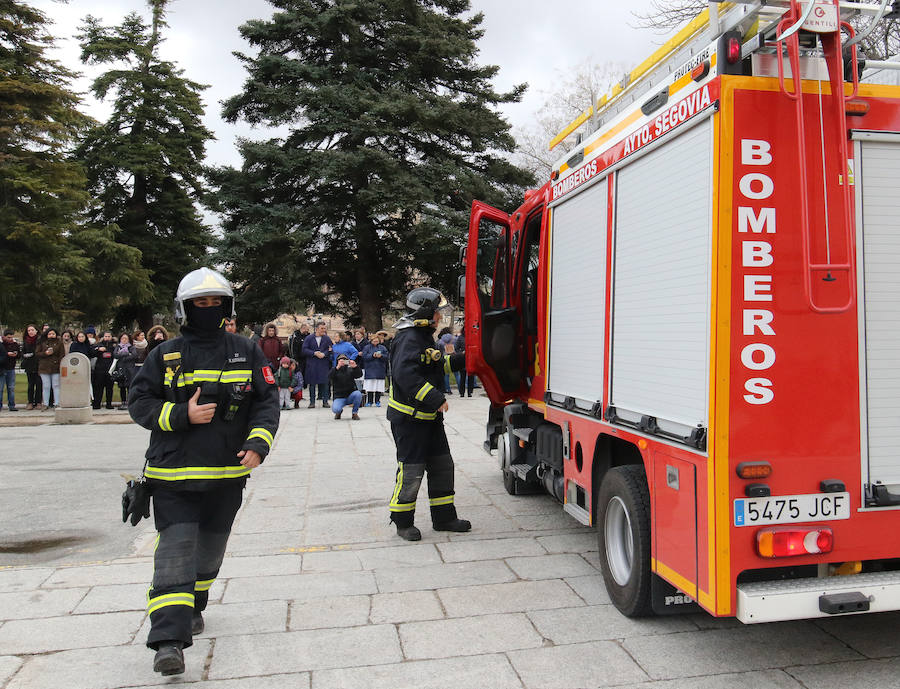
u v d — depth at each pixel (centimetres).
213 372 325
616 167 398
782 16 284
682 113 324
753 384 295
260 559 494
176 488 318
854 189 304
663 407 340
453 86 2794
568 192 482
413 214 2469
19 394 2027
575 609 398
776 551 294
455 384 2109
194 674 325
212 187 2642
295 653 346
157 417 313
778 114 296
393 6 2595
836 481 301
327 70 2555
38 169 2519
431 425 550
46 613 397
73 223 2694
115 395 1986
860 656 337
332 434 1099
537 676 320
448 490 557
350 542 536
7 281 2423
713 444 294
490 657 339
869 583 301
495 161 2720
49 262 2552
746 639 357
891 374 307
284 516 614
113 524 608
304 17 2541
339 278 2836
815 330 300
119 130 3375
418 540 535
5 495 716
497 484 736
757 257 295
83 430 1198
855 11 295
